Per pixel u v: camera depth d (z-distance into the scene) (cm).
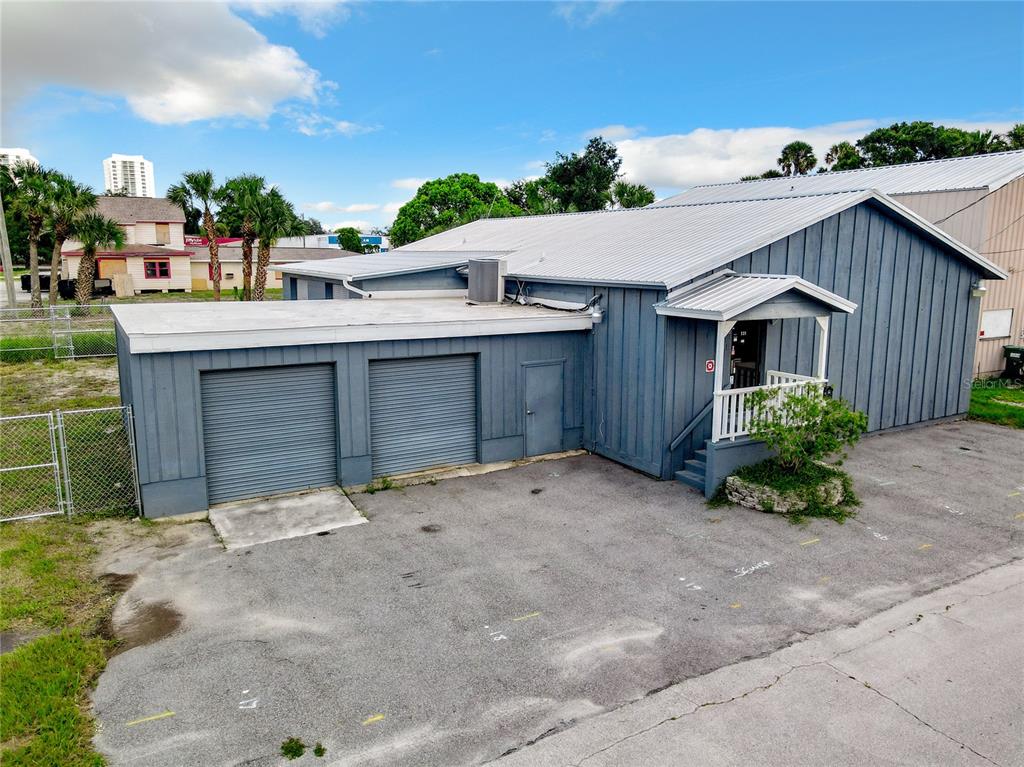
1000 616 713
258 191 3444
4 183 3119
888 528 938
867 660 635
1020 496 1060
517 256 1647
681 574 805
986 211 1789
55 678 583
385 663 627
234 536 909
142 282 4922
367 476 1115
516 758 509
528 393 1242
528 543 893
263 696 578
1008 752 517
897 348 1415
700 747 521
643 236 1488
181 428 961
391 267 1791
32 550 834
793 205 1361
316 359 1050
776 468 1053
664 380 1103
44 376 1948
